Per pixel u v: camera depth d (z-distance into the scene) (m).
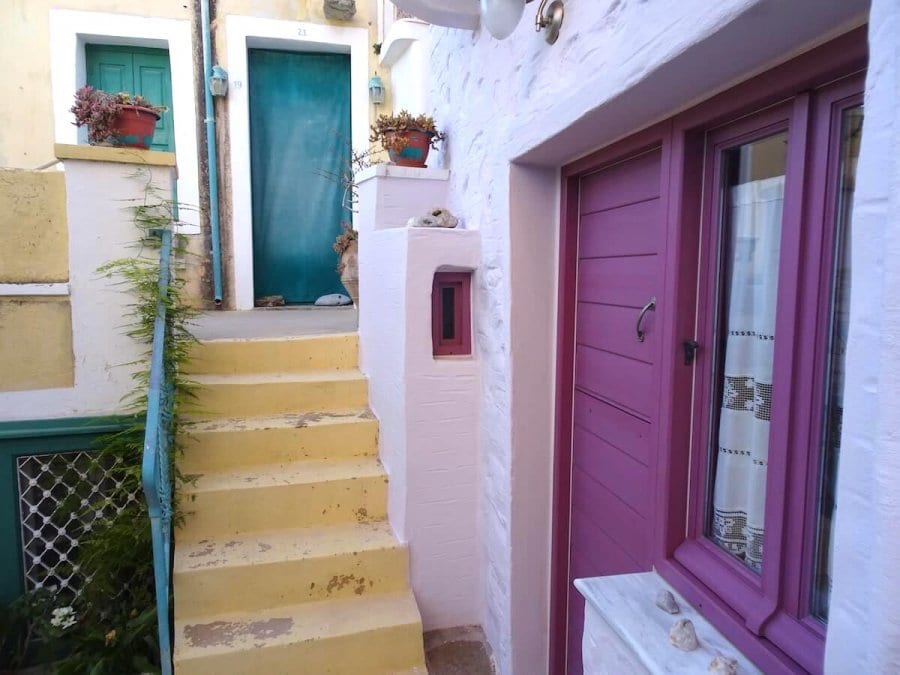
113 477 3.35
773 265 1.58
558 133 2.05
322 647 2.53
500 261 2.64
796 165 1.42
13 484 3.23
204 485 2.91
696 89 1.62
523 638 2.69
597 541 2.40
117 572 3.07
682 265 1.78
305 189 5.86
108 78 5.43
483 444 2.94
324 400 3.44
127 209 3.16
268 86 5.70
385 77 5.68
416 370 2.86
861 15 1.20
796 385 1.43
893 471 0.91
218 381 3.34
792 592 1.45
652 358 2.00
